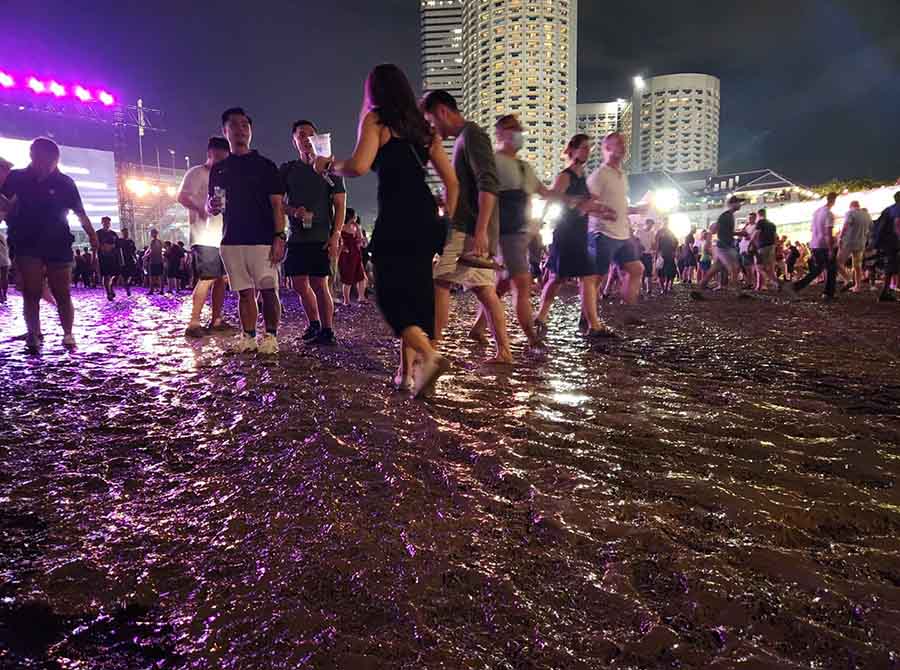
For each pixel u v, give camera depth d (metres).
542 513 1.94
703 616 1.42
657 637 1.33
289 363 4.73
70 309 5.79
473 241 4.32
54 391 3.75
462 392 3.64
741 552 1.72
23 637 1.36
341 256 11.18
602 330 6.27
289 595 1.50
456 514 1.95
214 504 2.04
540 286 16.08
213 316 7.12
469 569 1.61
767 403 3.41
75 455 2.55
